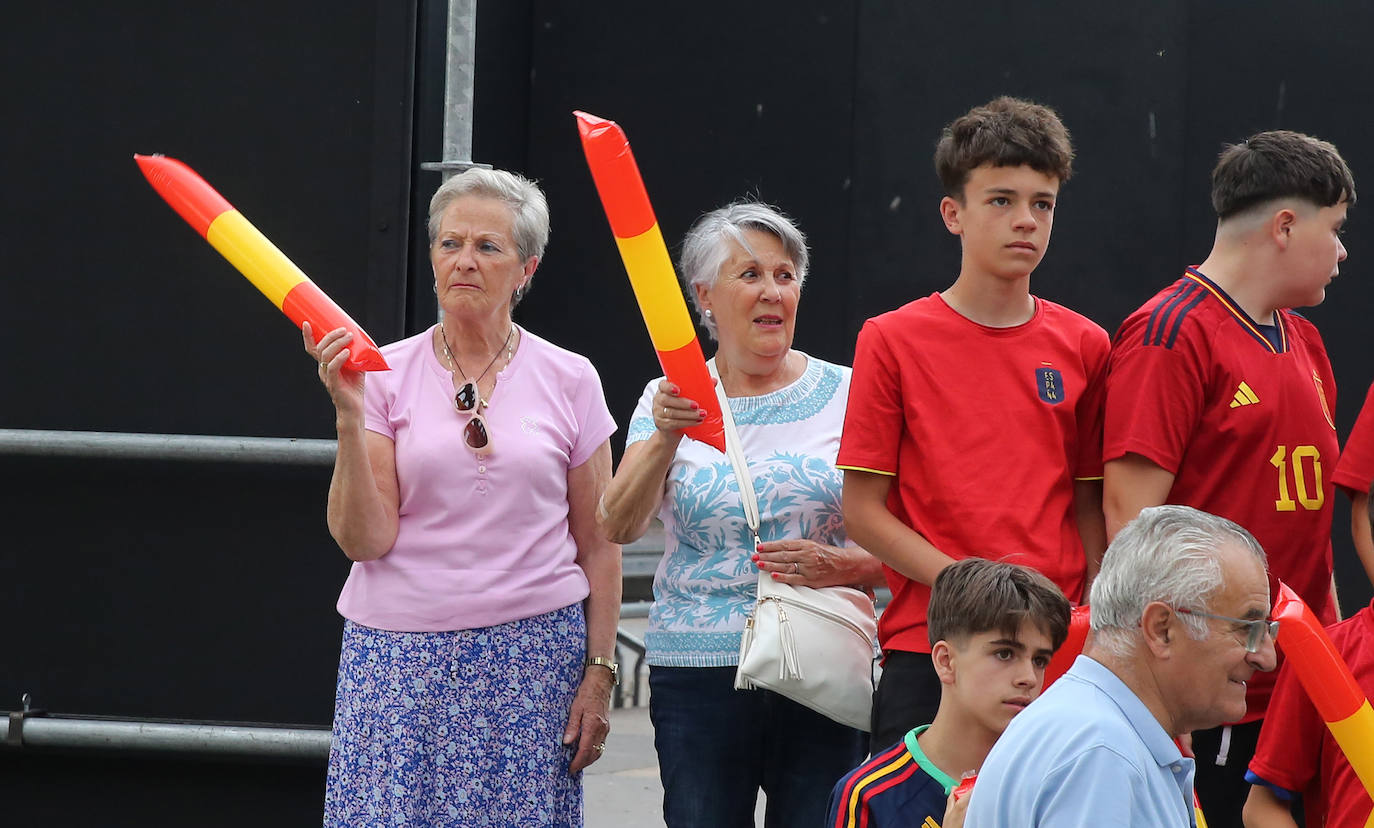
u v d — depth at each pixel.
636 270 9.26
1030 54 26.52
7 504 13.11
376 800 11.05
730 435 11.76
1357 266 25.09
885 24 26.91
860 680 11.18
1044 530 10.45
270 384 12.90
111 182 12.99
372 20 12.76
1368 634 9.16
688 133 27.73
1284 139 10.90
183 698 13.02
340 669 11.45
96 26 12.98
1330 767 9.25
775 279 11.91
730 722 11.51
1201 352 10.70
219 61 12.93
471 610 11.10
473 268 11.15
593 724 11.66
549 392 11.68
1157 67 26.11
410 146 12.88
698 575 11.70
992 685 8.46
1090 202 26.61
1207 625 7.07
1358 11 25.11
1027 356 10.73
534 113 28.02
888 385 10.74
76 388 13.05
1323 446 10.98
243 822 13.13
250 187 12.95
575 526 12.03
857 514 10.84
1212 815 11.13
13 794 13.31
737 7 27.41
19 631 13.11
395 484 11.23
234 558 12.96
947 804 8.09
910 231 27.14
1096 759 6.79
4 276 13.09
